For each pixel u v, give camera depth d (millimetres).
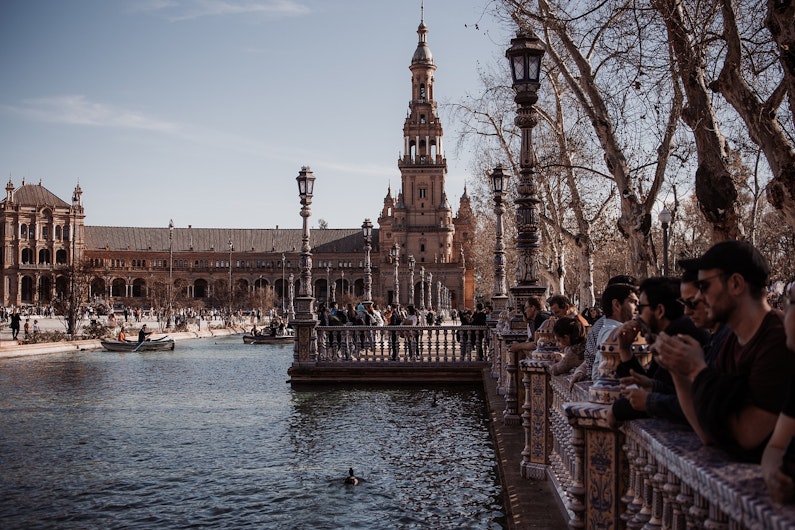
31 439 17812
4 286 187000
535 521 7977
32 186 193250
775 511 2879
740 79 12852
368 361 27469
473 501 11758
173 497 12500
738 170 23516
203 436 17906
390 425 18844
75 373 35688
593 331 7750
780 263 45562
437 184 172625
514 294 15703
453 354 27641
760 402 3723
